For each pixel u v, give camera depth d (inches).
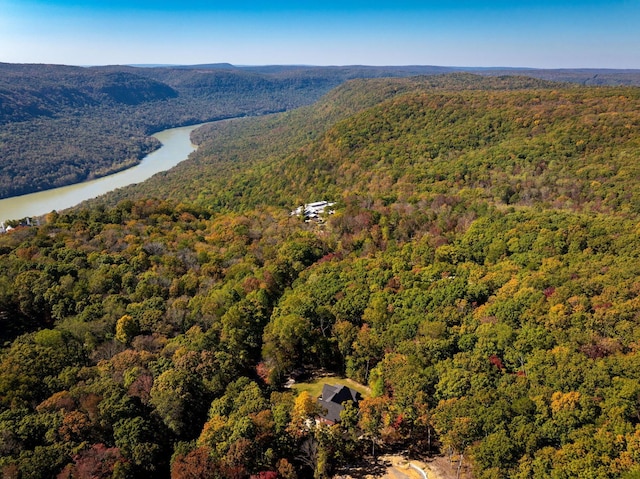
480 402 2251.5
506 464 1989.4
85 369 2787.9
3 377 2588.6
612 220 4638.3
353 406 2549.2
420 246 4707.2
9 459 2058.3
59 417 2324.1
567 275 3553.2
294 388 2987.2
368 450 2406.5
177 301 3631.9
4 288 3695.9
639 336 2667.3
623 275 3376.0
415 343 2893.7
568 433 2054.6
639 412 2108.8
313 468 2241.6
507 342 2795.3
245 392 2534.5
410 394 2406.5
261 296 3654.0
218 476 2023.9
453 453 2306.8
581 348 2650.1
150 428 2345.0
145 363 2864.2
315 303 3550.7
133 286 4050.2
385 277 3880.4
